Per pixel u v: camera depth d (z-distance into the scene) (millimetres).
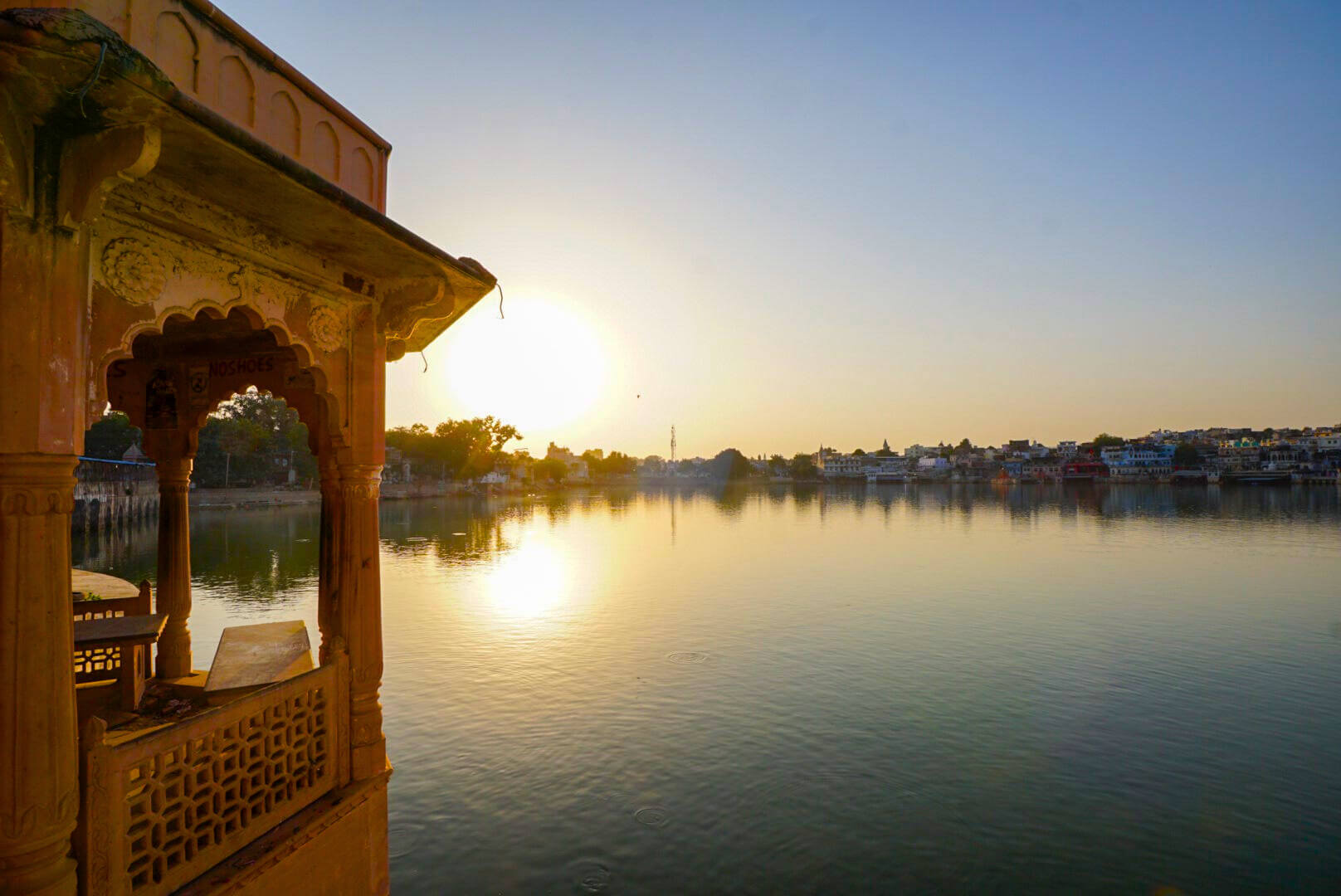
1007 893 9875
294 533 50562
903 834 11289
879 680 19109
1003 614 28047
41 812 2988
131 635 6375
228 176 3775
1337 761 14141
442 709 16516
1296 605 30172
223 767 4195
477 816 11641
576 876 10062
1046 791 12773
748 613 27906
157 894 3729
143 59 2777
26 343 2975
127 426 52375
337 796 5094
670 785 12820
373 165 5680
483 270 5672
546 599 30625
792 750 14375
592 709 16609
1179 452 180875
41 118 2938
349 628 5453
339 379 5520
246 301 4590
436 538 56969
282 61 4629
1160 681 19234
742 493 175750
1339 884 10141
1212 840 11266
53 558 3072
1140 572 39875
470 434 127500
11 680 2943
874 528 70750
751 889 9852
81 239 3309
